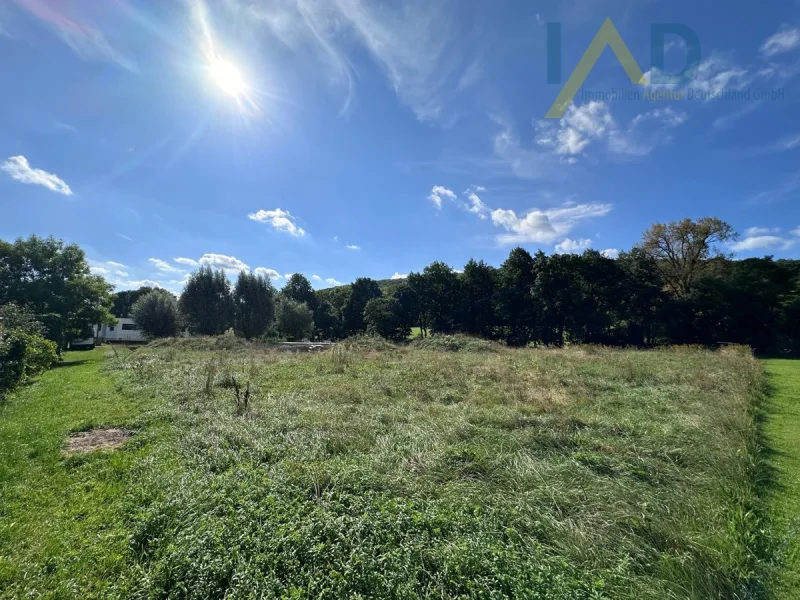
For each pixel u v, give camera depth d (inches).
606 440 204.1
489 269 1587.1
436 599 92.2
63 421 259.0
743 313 1058.7
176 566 104.7
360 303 1940.2
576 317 1250.0
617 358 559.5
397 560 102.7
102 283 1014.4
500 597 91.0
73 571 109.1
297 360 569.9
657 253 1306.6
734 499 139.3
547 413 259.1
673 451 181.8
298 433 216.1
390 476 156.8
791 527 125.3
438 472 161.9
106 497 151.9
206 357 621.3
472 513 130.7
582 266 1301.7
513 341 1411.2
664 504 137.0
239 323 1416.1
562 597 91.4
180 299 1395.2
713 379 359.6
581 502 138.0
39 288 877.8
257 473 161.6
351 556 103.7
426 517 123.3
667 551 112.2
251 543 112.3
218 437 210.2
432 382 382.6
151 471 171.2
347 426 225.3
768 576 103.3
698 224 1218.6
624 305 1279.5
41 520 135.1
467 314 1485.0
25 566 110.4
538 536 119.9
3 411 291.6
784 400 298.8
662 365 481.7
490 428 221.9
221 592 97.2
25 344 383.9
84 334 1002.7
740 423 216.8
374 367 489.7
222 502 137.6
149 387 369.1
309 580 98.3
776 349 986.1
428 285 1673.2
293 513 127.3
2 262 879.1
